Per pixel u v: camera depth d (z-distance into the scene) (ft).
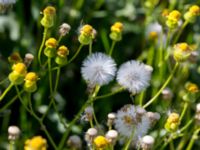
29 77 0.92
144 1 1.43
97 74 0.98
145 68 1.00
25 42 1.28
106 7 1.41
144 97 1.20
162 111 1.10
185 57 1.00
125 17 1.39
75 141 0.99
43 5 1.25
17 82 0.91
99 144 0.89
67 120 1.23
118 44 1.36
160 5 1.40
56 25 1.23
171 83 1.24
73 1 1.34
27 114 1.20
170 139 1.02
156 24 1.29
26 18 1.36
